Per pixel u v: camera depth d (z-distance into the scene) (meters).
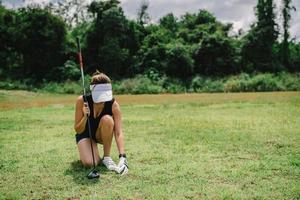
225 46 54.75
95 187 5.42
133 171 6.15
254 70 56.41
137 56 54.62
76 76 48.91
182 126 11.16
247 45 57.94
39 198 5.05
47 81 48.84
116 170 6.12
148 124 11.75
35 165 6.64
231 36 62.41
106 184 5.56
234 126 10.98
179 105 20.28
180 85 48.88
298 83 48.69
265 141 8.59
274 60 59.31
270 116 13.66
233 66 54.81
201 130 10.30
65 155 7.37
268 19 59.00
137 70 53.19
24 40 50.75
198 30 61.41
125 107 19.52
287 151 7.62
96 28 53.62
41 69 51.78
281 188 5.30
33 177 5.93
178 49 52.66
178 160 6.88
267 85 47.06
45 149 7.98
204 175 5.93
